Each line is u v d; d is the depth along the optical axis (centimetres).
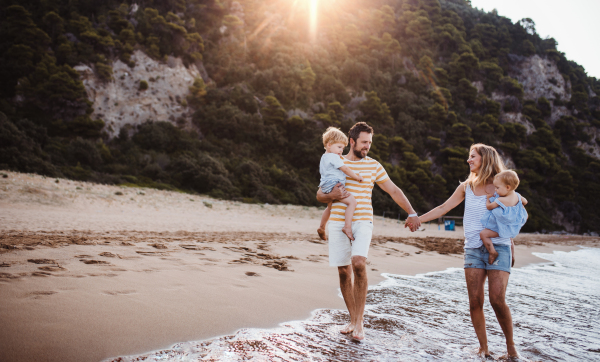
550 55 7500
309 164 3984
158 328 244
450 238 1681
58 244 515
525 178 5406
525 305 418
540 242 2106
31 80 3167
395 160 4612
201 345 225
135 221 1069
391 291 451
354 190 296
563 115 6819
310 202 3303
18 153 2336
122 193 1695
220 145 3709
